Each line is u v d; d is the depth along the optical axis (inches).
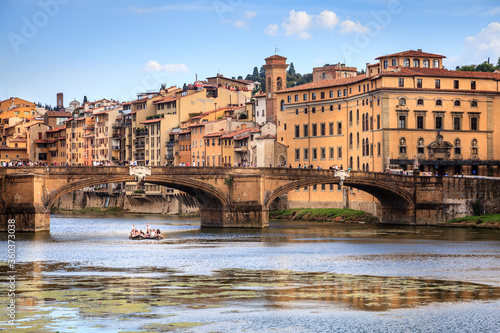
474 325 2731.3
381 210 7263.8
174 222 7726.4
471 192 6766.7
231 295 3174.2
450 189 6865.2
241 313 2866.6
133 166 6156.5
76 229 6707.7
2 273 3769.7
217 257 4419.3
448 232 6122.1
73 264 4106.8
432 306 2994.6
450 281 3543.3
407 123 7234.3
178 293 3213.6
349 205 7824.8
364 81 7652.6
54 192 5994.1
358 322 2760.8
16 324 2694.4
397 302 3058.6
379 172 6771.7
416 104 7258.9
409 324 2738.7
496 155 7549.2
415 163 6934.1
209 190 6461.6
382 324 2736.2
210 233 6107.3
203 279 3575.3
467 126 7431.1
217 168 6491.1
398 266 4045.3
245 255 4520.2
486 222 6446.9
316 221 7746.1
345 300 3090.6
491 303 3048.7
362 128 7657.5
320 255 4522.6
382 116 7190.0
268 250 4795.8
